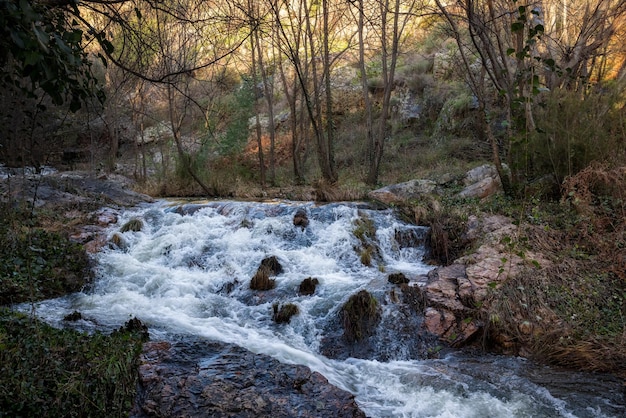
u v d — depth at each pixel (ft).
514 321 19.52
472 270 22.97
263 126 71.10
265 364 15.65
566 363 17.71
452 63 63.52
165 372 14.74
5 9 7.91
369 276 25.59
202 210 34.32
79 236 28.71
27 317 16.31
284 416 13.26
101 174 50.85
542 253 23.93
